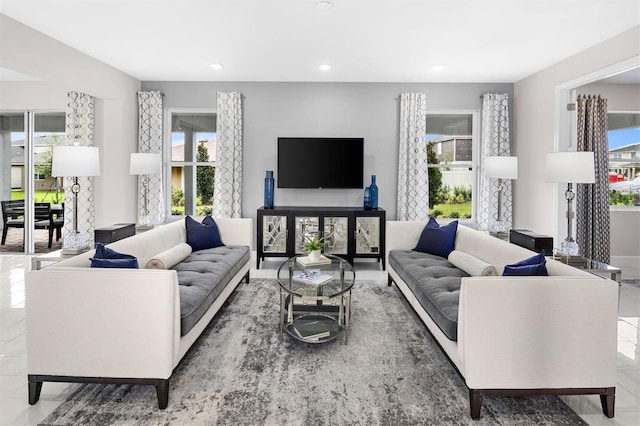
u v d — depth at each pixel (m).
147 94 5.60
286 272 3.39
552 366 2.08
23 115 6.08
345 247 5.32
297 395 2.27
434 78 5.47
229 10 3.27
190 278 3.09
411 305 3.44
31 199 6.14
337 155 5.62
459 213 6.02
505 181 5.63
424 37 3.86
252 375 2.49
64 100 5.93
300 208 5.47
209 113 5.96
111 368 2.14
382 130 5.74
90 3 3.17
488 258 3.43
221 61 4.73
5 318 3.41
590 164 3.47
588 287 2.07
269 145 5.76
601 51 4.00
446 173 6.00
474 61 4.66
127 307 2.12
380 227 5.30
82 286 2.13
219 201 5.64
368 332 3.19
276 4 3.16
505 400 2.25
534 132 5.23
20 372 2.52
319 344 2.96
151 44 4.13
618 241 5.62
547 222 4.98
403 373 2.54
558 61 4.65
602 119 5.00
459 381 2.45
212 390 2.32
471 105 5.76
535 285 2.05
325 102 5.72
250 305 3.80
